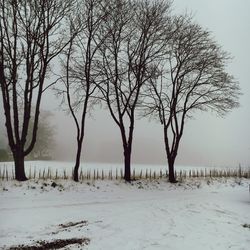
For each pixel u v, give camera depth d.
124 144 28.22
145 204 20.31
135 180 28.50
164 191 26.72
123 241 12.99
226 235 14.33
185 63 31.55
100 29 27.56
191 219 16.83
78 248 12.05
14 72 22.97
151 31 29.28
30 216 15.48
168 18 30.08
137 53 28.80
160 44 29.86
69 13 25.80
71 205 18.69
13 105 23.05
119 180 27.20
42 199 19.48
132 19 28.73
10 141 22.81
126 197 22.61
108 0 26.92
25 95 23.39
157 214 17.61
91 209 17.98
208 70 31.70
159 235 13.92
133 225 15.20
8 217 15.05
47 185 21.84
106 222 15.44
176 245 12.78
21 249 11.64
